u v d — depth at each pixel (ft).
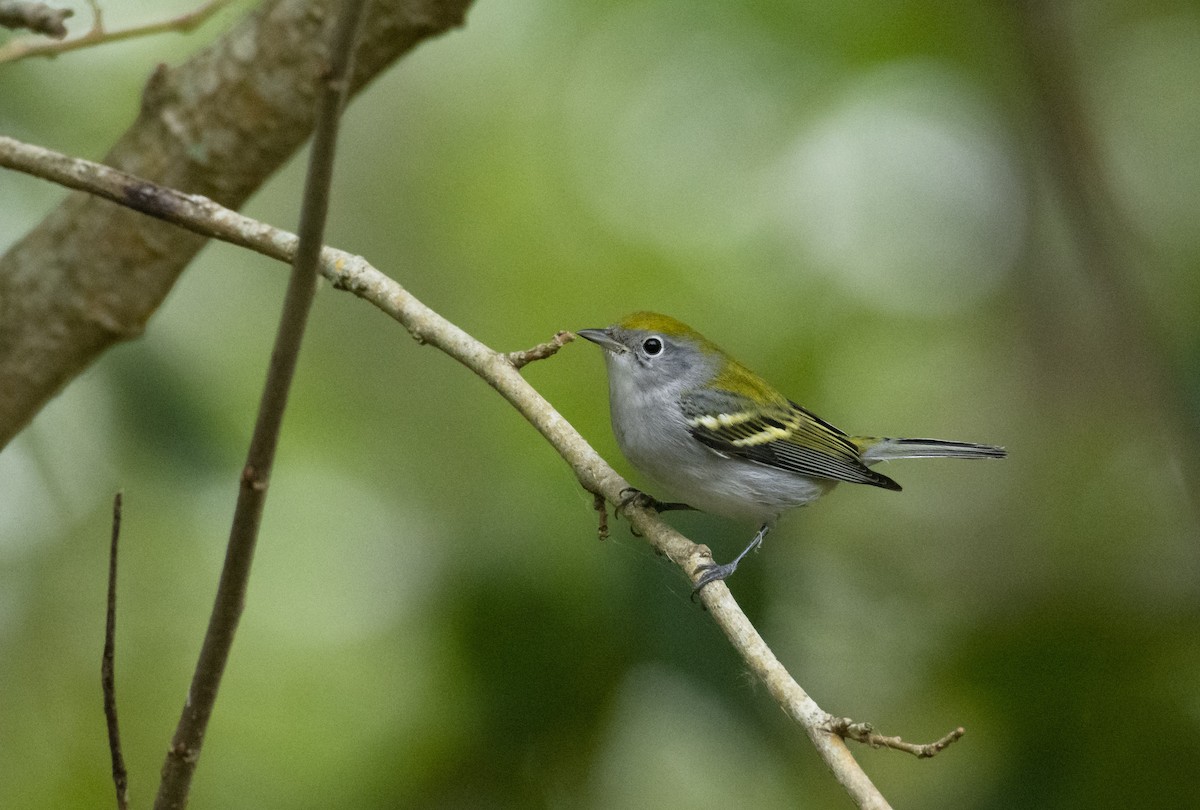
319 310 46.78
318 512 44.16
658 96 53.78
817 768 31.78
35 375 26.00
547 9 53.72
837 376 51.44
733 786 32.65
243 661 42.11
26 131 34.42
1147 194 52.13
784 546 33.55
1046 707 29.12
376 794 32.76
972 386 52.60
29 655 35.06
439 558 32.91
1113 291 41.06
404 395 46.60
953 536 45.09
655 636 28.76
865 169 53.47
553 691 28.76
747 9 51.78
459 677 29.68
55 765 35.37
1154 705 28.86
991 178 53.11
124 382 29.91
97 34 24.36
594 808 29.17
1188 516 36.68
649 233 53.01
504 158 53.47
